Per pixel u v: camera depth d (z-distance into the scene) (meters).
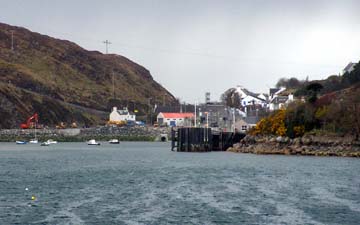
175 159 147.25
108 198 73.88
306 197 73.88
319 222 57.84
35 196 76.31
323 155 153.62
